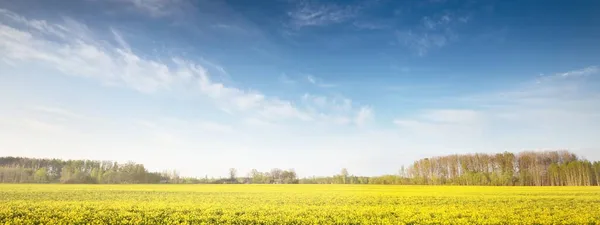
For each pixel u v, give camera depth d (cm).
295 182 17138
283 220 2805
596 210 3403
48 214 2980
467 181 12338
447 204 4122
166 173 16688
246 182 16825
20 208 3369
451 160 14375
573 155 12925
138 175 14550
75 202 4097
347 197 5416
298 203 4306
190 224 2655
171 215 3017
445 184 12875
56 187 8181
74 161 16050
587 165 11350
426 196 5550
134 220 2730
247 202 4422
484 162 13575
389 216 3027
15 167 14338
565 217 2895
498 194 5944
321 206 3891
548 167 12019
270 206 3881
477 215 3066
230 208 3634
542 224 2595
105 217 2883
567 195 5572
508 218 2866
